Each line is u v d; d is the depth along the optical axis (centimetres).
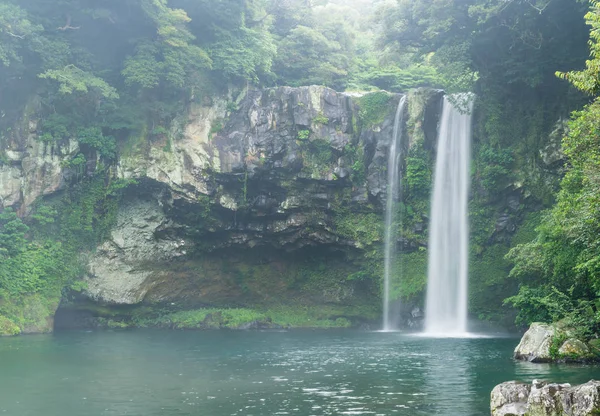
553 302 2817
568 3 3956
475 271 4600
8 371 2414
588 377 2067
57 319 4612
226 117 5059
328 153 4978
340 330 4731
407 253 4956
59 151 4675
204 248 5028
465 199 4728
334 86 6322
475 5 4159
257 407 1730
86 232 4681
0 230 4328
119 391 1988
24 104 4706
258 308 5125
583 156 2356
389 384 2092
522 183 4516
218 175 4875
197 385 2098
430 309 4753
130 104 4894
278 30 6250
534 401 1395
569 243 2745
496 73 4647
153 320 4869
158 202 4844
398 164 5022
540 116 4531
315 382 2152
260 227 5006
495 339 3847
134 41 4962
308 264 5172
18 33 4494
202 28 5231
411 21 4625
